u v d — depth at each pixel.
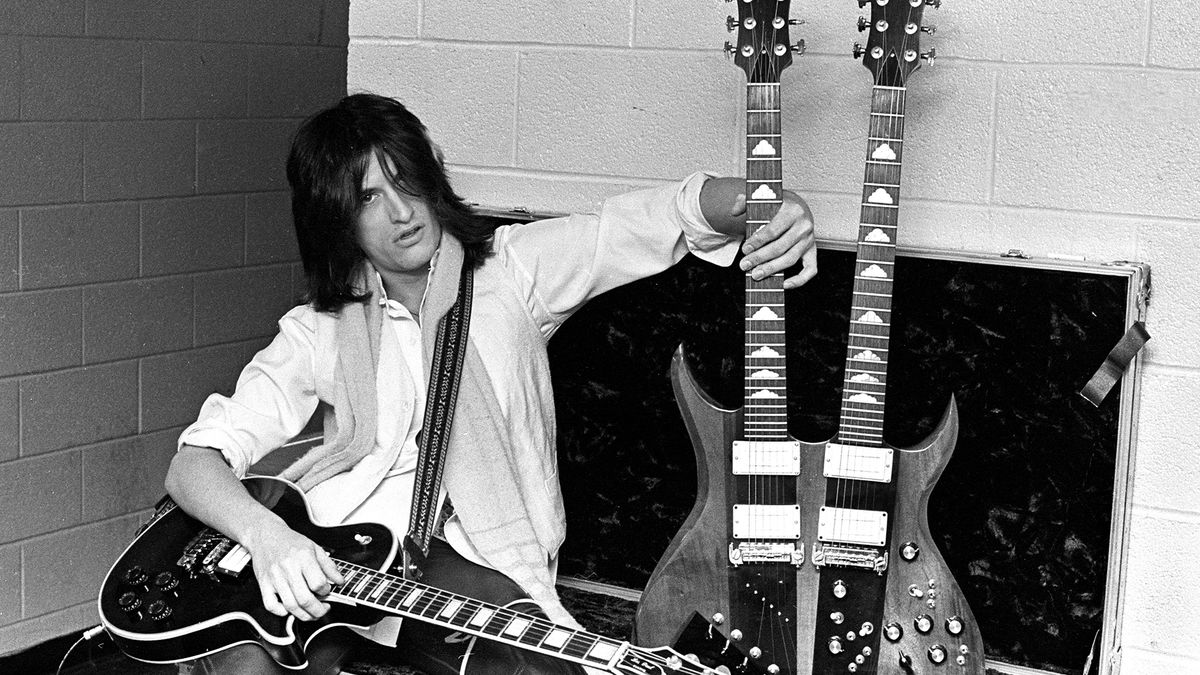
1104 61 2.11
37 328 3.24
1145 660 2.22
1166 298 2.12
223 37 3.66
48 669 3.26
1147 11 2.07
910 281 2.17
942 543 2.21
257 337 3.90
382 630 1.98
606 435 2.42
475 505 2.02
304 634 1.90
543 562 2.02
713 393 2.33
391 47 2.61
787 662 1.97
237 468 2.07
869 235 1.94
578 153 2.48
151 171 3.50
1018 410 2.13
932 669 1.93
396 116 2.07
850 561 1.94
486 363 2.08
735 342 2.30
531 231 2.17
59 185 3.25
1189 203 2.09
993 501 2.17
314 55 3.96
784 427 1.97
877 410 1.94
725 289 2.29
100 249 3.38
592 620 2.36
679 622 2.01
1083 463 2.11
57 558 3.34
